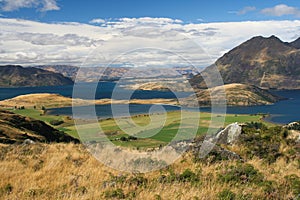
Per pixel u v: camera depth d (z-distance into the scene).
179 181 9.70
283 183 9.27
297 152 13.84
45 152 15.57
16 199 8.62
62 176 11.01
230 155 12.88
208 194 8.20
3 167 12.22
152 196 8.13
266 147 14.24
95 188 9.25
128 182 9.70
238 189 8.55
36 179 10.91
